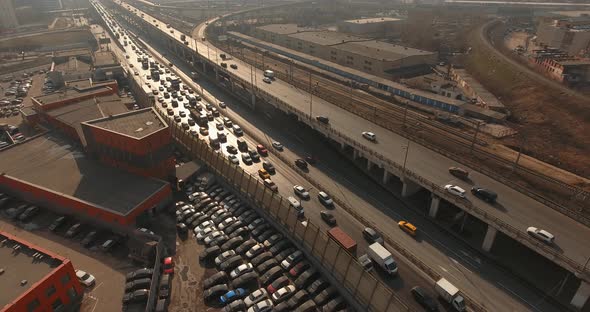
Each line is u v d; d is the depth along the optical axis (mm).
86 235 67000
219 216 70438
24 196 76250
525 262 58406
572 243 53281
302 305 51406
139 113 85312
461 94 127625
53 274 48750
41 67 174000
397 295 50781
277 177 80562
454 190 63250
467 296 51812
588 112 107562
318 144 96188
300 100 108188
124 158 77188
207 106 120062
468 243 62375
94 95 111500
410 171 69750
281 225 64250
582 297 48844
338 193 75938
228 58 156250
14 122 114062
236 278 56656
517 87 137875
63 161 83000
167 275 56625
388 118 111688
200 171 84438
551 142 98375
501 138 100750
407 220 68375
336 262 53625
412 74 159125
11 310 43781
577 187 77062
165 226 69188
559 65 145625
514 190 66312
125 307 52188
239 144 93250
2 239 55812
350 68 158750
